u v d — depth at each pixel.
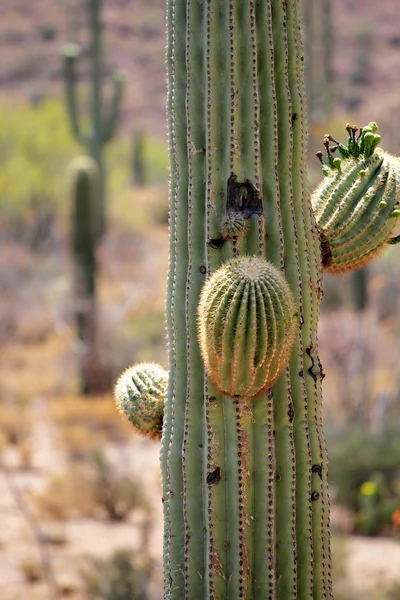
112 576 11.01
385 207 4.71
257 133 4.45
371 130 4.83
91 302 25.41
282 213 4.50
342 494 14.55
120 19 99.00
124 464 15.99
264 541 4.31
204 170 4.56
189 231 4.55
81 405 22.38
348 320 20.98
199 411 4.45
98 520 14.84
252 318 4.00
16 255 37.72
